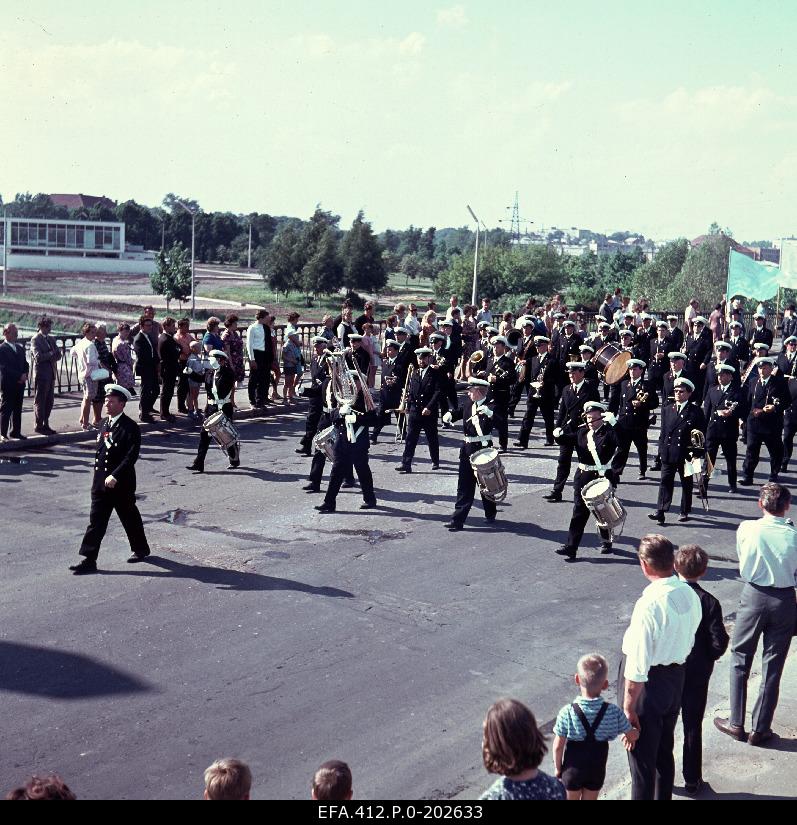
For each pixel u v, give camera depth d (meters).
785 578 7.41
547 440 18.98
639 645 6.04
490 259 102.69
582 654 9.34
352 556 11.97
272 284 113.38
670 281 89.00
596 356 16.56
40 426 17.61
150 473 15.82
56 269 136.88
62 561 11.52
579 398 14.50
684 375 16.56
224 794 4.49
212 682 8.51
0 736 7.50
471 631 9.79
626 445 12.24
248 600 10.41
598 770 5.79
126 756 7.26
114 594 10.49
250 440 18.56
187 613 10.02
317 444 13.89
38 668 8.66
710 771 7.16
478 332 25.05
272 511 13.83
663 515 13.84
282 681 8.56
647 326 24.91
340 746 7.50
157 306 91.38
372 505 14.17
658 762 6.43
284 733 7.67
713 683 8.93
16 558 11.58
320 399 17.27
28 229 138.38
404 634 9.67
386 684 8.57
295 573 11.30
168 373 19.30
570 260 118.81
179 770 7.07
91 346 18.00
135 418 19.53
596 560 12.12
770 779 7.03
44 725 7.68
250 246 180.38
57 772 7.01
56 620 9.73
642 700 6.19
